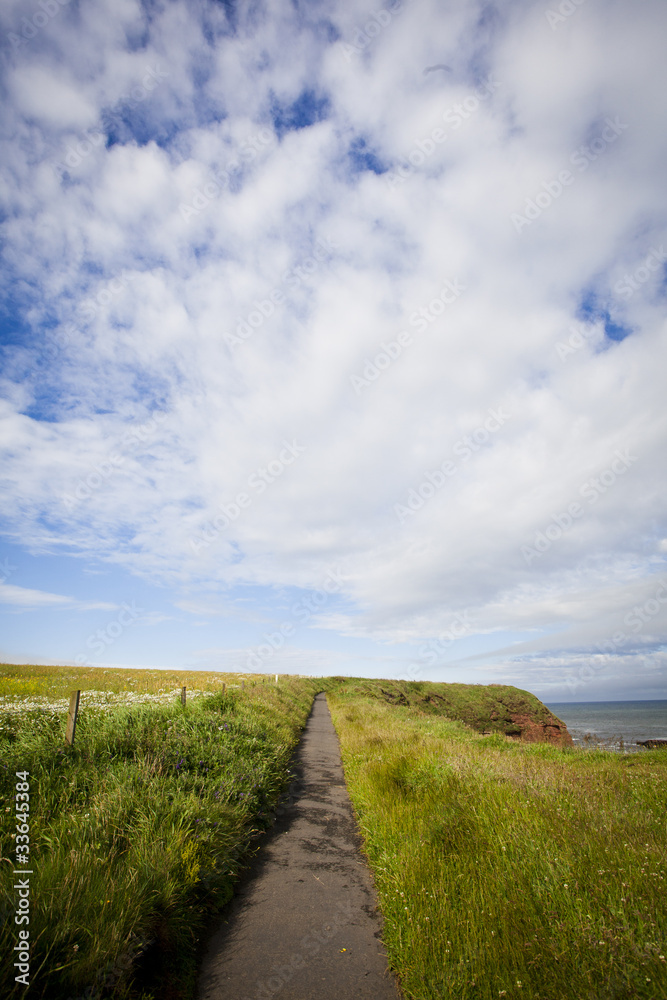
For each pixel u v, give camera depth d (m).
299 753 12.12
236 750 8.13
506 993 2.65
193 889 3.96
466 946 3.09
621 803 5.46
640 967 2.66
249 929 3.84
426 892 3.87
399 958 3.30
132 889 3.35
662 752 11.28
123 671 38.78
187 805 5.01
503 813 4.98
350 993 3.02
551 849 4.10
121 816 4.45
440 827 5.13
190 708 10.08
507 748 12.18
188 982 3.07
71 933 2.84
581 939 2.94
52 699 14.16
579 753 11.85
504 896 3.62
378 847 5.40
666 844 4.06
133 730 6.93
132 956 2.85
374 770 8.23
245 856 5.41
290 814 7.15
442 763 7.51
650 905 3.17
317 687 45.28
